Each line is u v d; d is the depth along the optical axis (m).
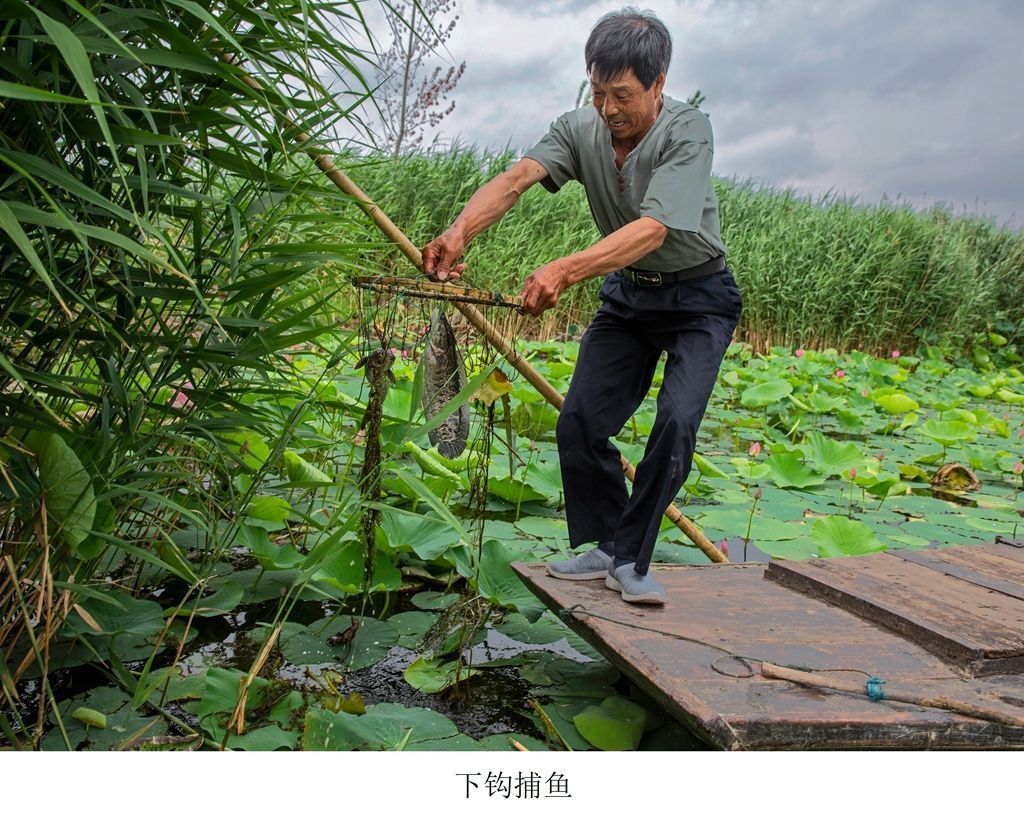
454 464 3.55
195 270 1.99
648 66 2.27
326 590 2.69
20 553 1.81
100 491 1.83
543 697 2.17
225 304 1.96
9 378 1.74
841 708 1.80
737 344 9.38
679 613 2.28
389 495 3.35
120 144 1.60
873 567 2.65
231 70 1.61
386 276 2.19
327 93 1.82
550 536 3.26
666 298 2.46
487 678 2.27
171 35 1.56
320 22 1.82
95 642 2.21
